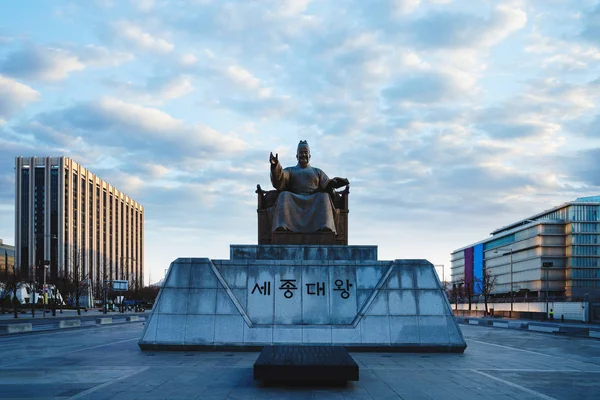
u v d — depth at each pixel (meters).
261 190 22.95
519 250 110.38
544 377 13.46
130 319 48.12
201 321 18.70
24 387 11.87
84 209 139.12
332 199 22.89
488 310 78.31
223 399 10.62
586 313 50.16
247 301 19.16
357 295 19.30
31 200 131.12
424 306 18.95
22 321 48.69
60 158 131.12
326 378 11.38
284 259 20.39
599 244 97.94
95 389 11.60
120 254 163.62
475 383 12.50
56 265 125.19
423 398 10.78
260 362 11.52
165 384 12.18
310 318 18.97
